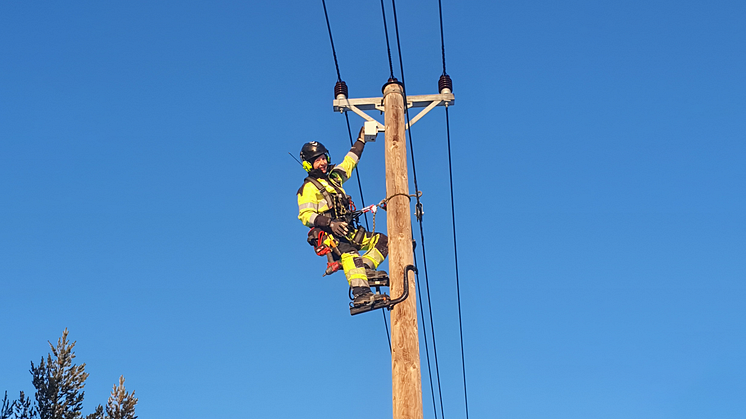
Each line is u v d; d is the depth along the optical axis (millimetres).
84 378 18750
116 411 18328
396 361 6430
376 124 8094
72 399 18281
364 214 7227
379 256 7051
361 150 7977
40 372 18297
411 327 6566
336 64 8430
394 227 7074
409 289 6762
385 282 6910
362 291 6598
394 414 6289
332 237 6754
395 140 7605
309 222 6773
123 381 18875
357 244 6863
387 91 7988
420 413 6238
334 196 6945
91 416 17969
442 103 8516
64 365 18609
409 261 6910
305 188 6922
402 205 7219
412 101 8500
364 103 8328
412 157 7965
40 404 17781
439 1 7977
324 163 7188
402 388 6297
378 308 6688
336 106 8305
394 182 7352
